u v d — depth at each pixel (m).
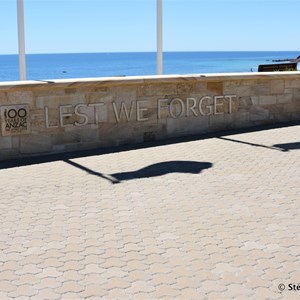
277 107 12.68
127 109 10.52
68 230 5.79
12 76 70.00
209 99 11.60
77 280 4.57
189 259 5.00
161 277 4.62
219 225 5.93
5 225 5.97
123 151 9.97
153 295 4.30
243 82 12.03
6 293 4.34
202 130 11.62
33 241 5.48
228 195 7.08
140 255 5.10
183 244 5.37
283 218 6.15
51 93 9.64
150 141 10.91
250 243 5.39
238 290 4.37
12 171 8.50
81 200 6.89
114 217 6.22
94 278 4.61
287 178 7.93
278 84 12.58
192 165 8.76
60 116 9.78
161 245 5.35
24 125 9.46
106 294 4.32
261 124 12.52
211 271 4.73
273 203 6.72
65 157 9.52
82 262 4.94
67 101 9.84
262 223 5.99
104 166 8.76
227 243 5.39
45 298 4.25
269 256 5.06
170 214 6.32
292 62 18.97
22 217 6.24
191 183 7.68
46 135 9.70
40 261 4.97
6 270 4.78
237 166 8.68
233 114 12.02
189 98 11.30
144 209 6.51
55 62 120.75
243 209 6.49
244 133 11.62
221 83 11.70
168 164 8.85
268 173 8.23
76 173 8.30
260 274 4.67
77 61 126.25
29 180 7.91
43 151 9.72
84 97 10.00
